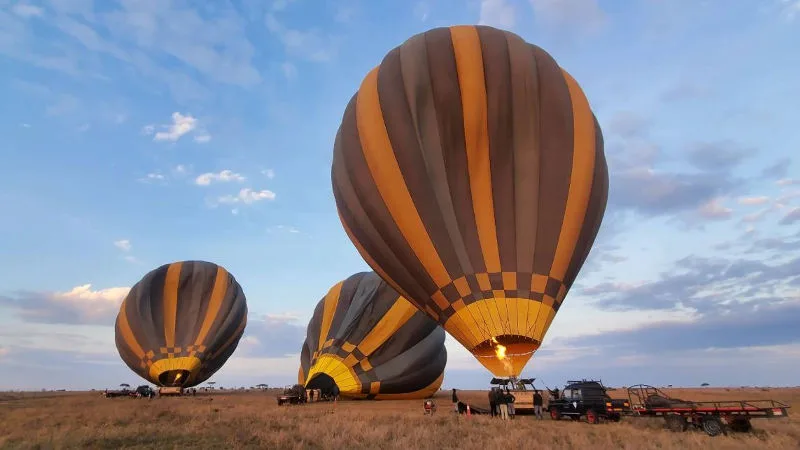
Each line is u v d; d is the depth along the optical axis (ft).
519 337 57.72
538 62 69.51
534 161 63.93
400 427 47.52
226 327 136.87
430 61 68.23
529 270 60.49
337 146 80.84
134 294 137.90
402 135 65.98
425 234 63.46
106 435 42.80
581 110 67.72
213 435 43.75
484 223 62.44
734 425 49.37
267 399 121.29
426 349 107.86
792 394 137.28
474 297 59.93
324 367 100.01
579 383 59.88
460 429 47.78
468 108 64.39
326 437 40.83
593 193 65.26
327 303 115.14
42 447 37.93
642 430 49.16
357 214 72.28
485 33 70.95
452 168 64.08
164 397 128.26
